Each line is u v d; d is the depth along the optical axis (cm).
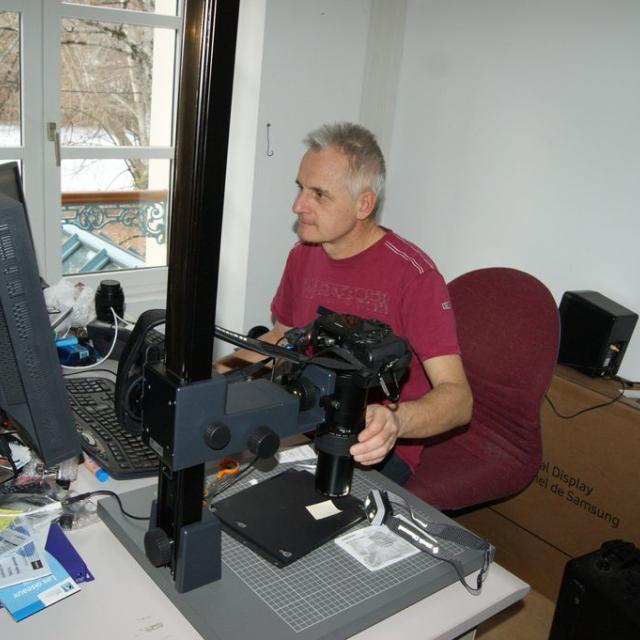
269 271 280
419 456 179
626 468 199
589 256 233
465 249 270
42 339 92
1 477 114
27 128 231
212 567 93
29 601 89
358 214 164
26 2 219
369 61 275
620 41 218
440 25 266
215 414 87
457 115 265
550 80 236
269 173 266
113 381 157
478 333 187
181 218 81
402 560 103
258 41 249
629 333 216
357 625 91
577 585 175
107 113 249
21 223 86
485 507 233
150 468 122
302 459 128
